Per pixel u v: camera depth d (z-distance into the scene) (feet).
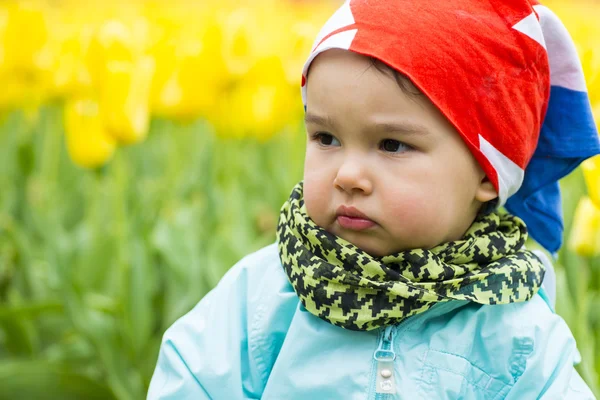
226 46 12.55
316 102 5.95
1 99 14.37
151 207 14.24
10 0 15.29
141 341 11.26
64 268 11.24
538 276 6.20
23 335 11.85
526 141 6.19
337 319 5.91
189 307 11.66
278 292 6.42
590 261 11.51
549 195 7.00
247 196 16.29
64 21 19.93
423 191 5.80
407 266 5.91
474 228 6.28
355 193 5.85
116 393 10.89
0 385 10.49
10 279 13.66
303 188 6.17
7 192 16.06
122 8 23.39
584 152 6.61
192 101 12.69
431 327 6.08
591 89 8.06
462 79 5.83
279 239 6.39
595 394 8.37
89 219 14.30
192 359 6.39
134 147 16.31
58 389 10.61
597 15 21.44
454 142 5.91
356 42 5.78
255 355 6.37
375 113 5.72
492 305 6.07
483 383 5.95
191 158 16.51
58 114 15.06
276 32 17.85
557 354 6.02
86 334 11.05
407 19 5.85
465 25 5.94
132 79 10.71
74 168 16.58
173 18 17.88
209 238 13.61
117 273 11.94
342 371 6.00
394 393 5.90
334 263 6.00
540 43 6.20
